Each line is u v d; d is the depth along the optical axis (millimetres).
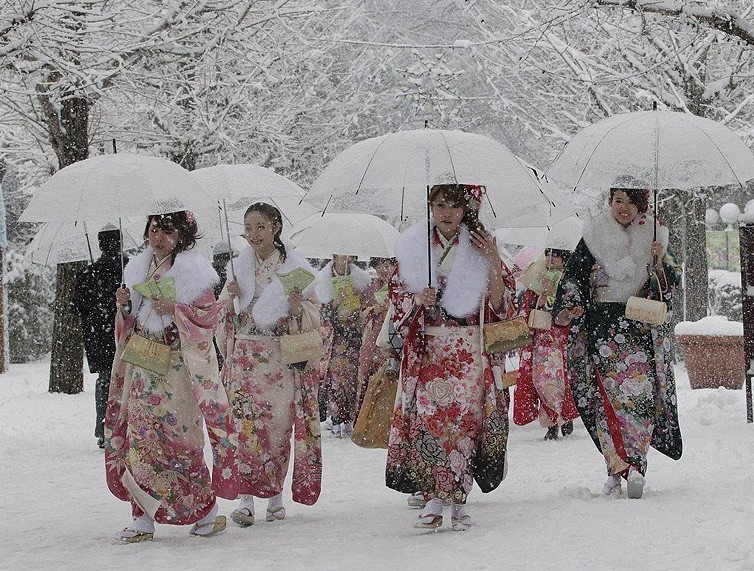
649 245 7621
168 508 6672
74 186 6801
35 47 14523
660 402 7637
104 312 10766
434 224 6832
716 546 5660
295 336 7277
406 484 6746
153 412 6699
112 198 6715
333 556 5980
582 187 7648
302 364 7324
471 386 6719
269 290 7375
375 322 12078
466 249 6754
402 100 23953
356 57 23922
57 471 9844
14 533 7004
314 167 22281
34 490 8820
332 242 12086
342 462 10258
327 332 12508
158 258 6926
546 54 19562
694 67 17766
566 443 11078
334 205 7602
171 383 6742
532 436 11867
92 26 15367
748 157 7781
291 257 7531
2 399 16688
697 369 16188
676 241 21594
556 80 19047
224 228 9992
